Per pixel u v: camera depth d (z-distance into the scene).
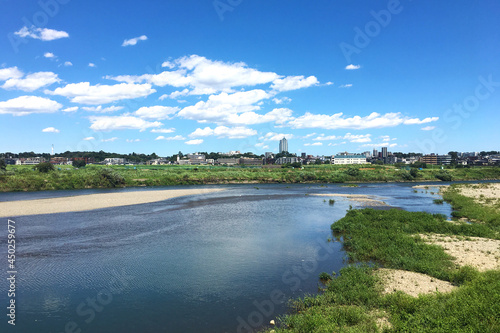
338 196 61.25
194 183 97.31
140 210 42.38
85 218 36.25
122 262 20.88
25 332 12.29
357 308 12.90
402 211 35.38
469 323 10.20
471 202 43.62
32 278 18.14
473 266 17.33
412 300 12.67
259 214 39.59
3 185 69.19
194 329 12.51
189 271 19.14
